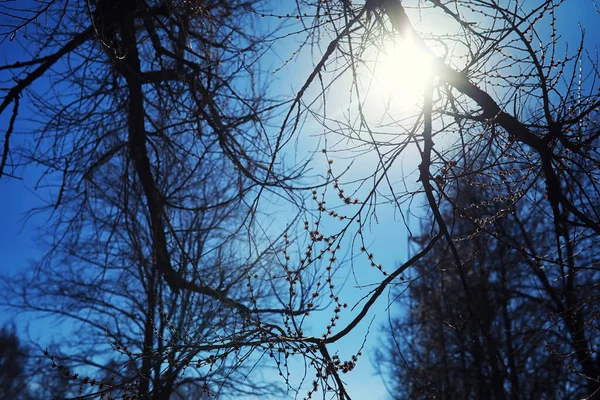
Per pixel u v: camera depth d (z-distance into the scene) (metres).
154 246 8.30
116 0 7.47
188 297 6.86
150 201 8.42
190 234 8.40
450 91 4.75
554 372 12.11
